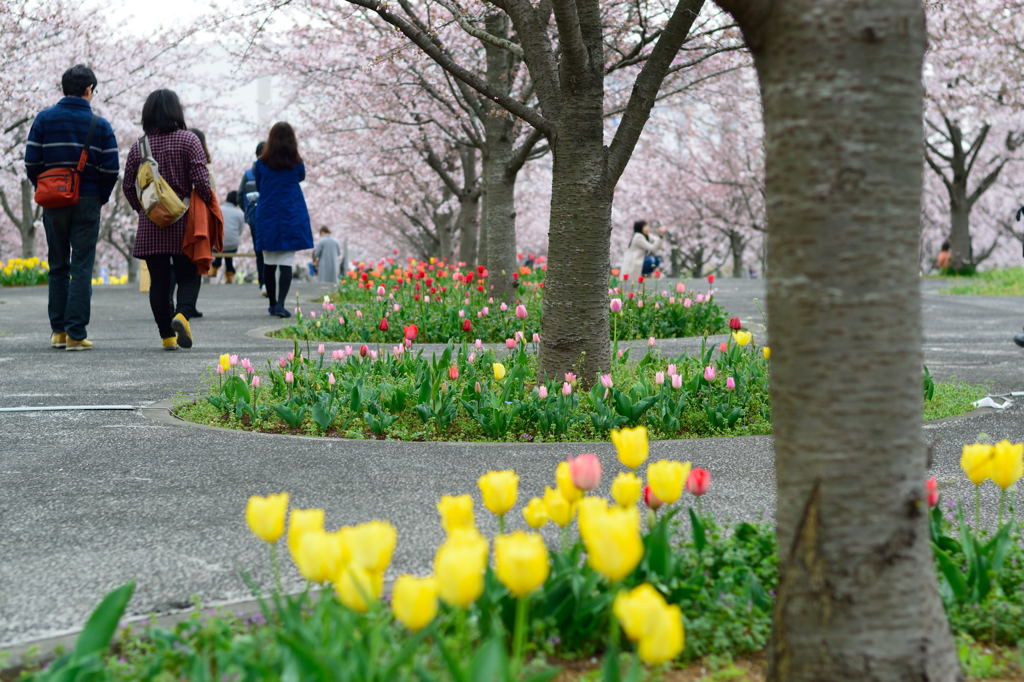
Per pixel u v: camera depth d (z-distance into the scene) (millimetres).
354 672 1843
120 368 8172
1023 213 8438
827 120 2018
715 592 2727
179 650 2393
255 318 12625
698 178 37188
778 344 2135
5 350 9273
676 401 6059
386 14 6254
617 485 2424
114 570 3287
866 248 2020
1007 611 2719
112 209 35562
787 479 2127
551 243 6566
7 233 38844
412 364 7023
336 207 33594
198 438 5586
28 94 23016
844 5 2004
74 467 4855
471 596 1776
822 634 2059
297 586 3109
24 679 2088
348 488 4461
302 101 24500
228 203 19094
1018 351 10000
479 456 5195
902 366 2053
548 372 6539
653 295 12031
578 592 2486
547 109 6457
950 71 27391
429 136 20578
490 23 12516
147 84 27875
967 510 4094
